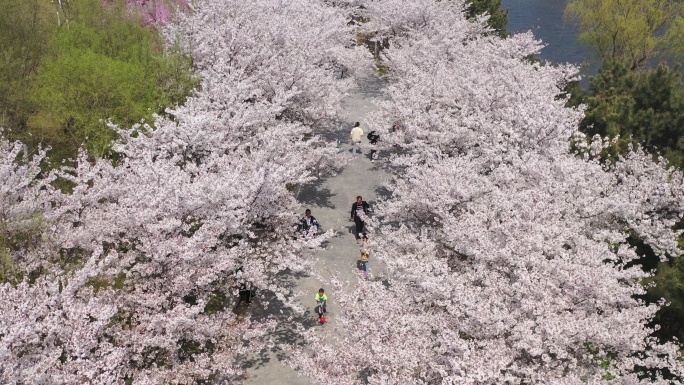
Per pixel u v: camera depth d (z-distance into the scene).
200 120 16.61
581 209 16.20
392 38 38.53
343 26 34.62
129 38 25.86
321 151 20.97
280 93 20.92
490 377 10.58
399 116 23.59
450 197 16.38
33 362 10.36
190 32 27.50
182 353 13.72
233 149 18.48
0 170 14.20
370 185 24.52
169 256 13.12
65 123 21.58
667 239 16.20
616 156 20.44
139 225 13.43
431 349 11.92
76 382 10.05
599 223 16.81
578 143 20.81
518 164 17.12
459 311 12.23
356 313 12.48
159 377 12.20
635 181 17.94
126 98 21.38
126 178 15.52
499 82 24.09
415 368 11.66
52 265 13.39
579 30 51.78
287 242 17.75
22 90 21.58
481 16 39.09
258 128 19.30
